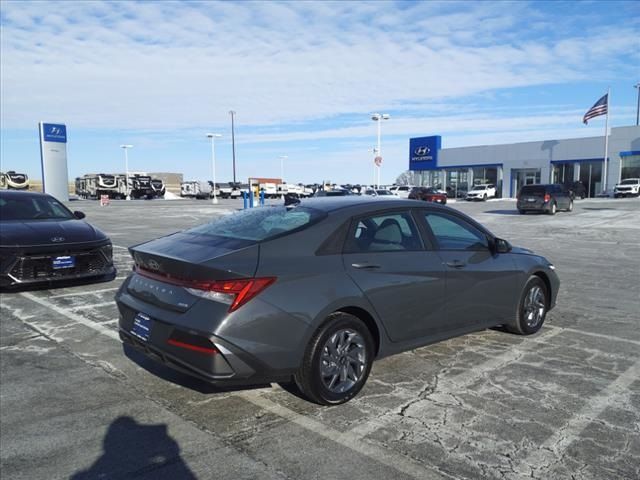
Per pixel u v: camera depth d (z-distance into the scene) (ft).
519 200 89.71
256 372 11.11
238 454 10.22
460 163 182.80
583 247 46.78
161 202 158.61
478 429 11.30
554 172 159.84
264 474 9.52
